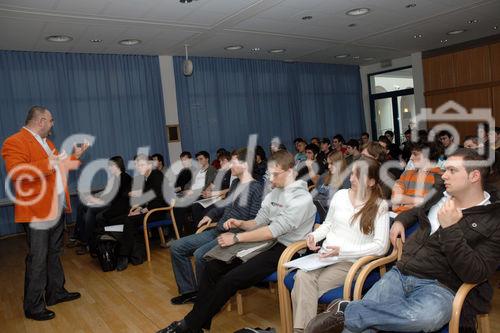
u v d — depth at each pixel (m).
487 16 5.73
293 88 8.28
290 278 2.12
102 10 4.22
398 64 8.68
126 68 6.45
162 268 3.83
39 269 2.84
